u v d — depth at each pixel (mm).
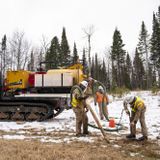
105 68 70562
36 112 13086
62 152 6191
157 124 11539
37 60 47500
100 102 13820
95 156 5996
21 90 13578
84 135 9016
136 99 8242
